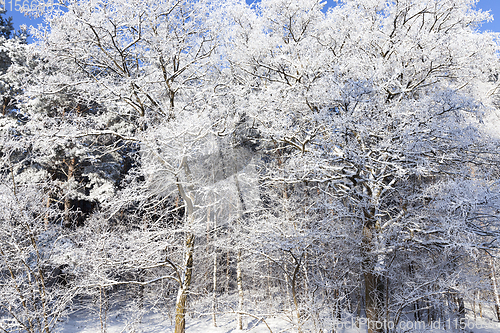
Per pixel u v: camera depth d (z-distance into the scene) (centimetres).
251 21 1160
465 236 749
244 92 1093
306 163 859
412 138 689
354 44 1004
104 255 894
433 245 812
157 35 1018
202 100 1150
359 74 762
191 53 1159
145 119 993
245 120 1213
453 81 984
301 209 1151
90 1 918
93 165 1652
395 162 760
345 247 906
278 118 951
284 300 1345
